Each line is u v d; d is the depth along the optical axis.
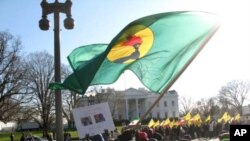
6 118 71.56
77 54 8.64
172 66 8.30
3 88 68.00
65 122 109.19
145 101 154.00
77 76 7.80
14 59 68.62
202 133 50.00
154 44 7.93
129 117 152.25
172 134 43.31
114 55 7.86
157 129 43.12
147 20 7.31
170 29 7.75
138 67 8.34
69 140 40.31
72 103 90.94
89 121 8.23
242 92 140.62
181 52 8.15
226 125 51.81
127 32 7.35
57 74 11.16
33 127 118.81
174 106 165.88
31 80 81.75
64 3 11.24
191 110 147.38
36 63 83.94
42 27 11.22
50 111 85.12
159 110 164.00
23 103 71.75
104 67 8.10
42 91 84.00
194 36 7.95
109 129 8.27
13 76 68.38
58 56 11.21
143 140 18.72
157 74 8.36
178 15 7.55
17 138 81.19
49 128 84.62
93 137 9.22
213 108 137.00
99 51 8.76
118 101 128.88
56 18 11.27
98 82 8.26
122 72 8.25
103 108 8.26
